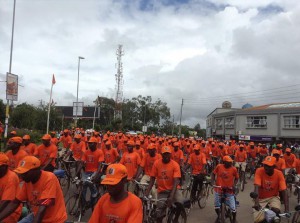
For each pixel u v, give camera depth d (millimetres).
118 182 3619
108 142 11961
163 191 7270
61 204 4520
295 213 7660
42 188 4367
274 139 51531
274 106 58062
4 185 4867
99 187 9008
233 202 8391
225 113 63812
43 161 9781
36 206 4438
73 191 9945
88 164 9289
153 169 7320
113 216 3697
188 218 9617
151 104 89812
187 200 7590
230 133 61156
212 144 20047
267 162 6887
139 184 8492
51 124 43188
